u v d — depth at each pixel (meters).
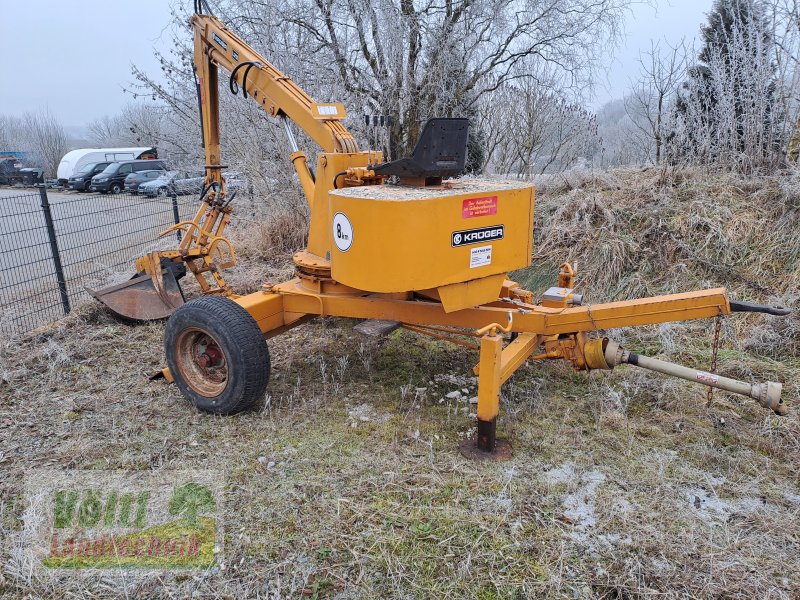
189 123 10.23
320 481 3.23
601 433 3.71
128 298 5.75
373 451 3.52
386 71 8.41
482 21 8.45
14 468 3.39
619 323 3.58
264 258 8.11
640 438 3.68
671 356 4.74
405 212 3.04
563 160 11.44
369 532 2.84
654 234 6.02
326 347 5.18
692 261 5.68
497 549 2.73
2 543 2.83
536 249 6.49
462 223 3.26
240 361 3.72
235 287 6.88
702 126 7.10
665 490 3.17
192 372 4.08
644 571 2.61
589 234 6.28
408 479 3.24
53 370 4.68
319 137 4.31
